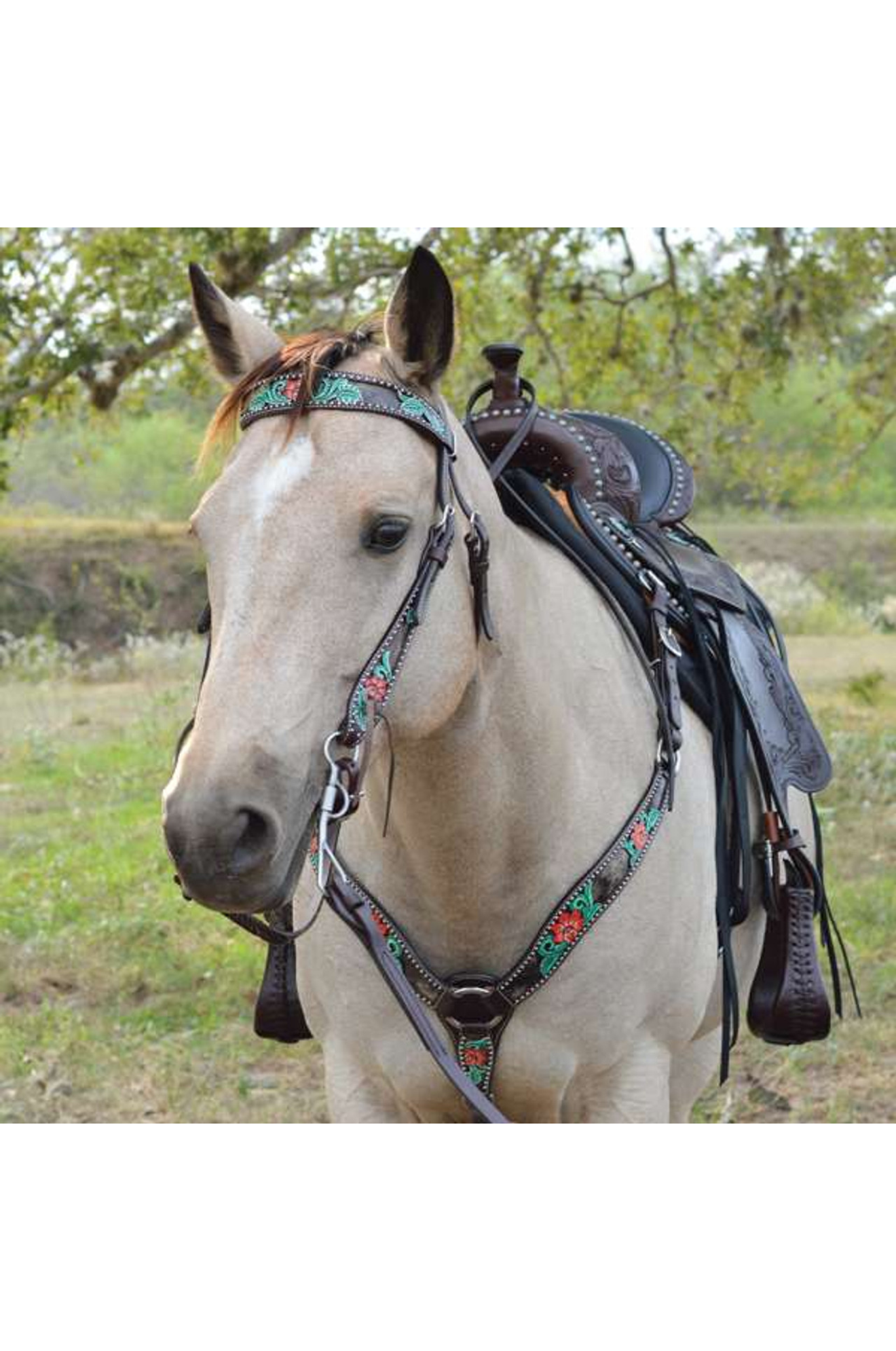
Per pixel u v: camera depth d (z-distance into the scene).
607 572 2.44
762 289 8.34
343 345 1.82
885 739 8.04
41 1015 4.61
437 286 1.82
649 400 8.64
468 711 1.93
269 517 1.67
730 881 2.54
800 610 15.57
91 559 19.23
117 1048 4.38
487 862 2.06
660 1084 2.34
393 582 1.73
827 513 24.62
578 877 2.16
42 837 6.87
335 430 1.73
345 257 7.52
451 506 1.82
